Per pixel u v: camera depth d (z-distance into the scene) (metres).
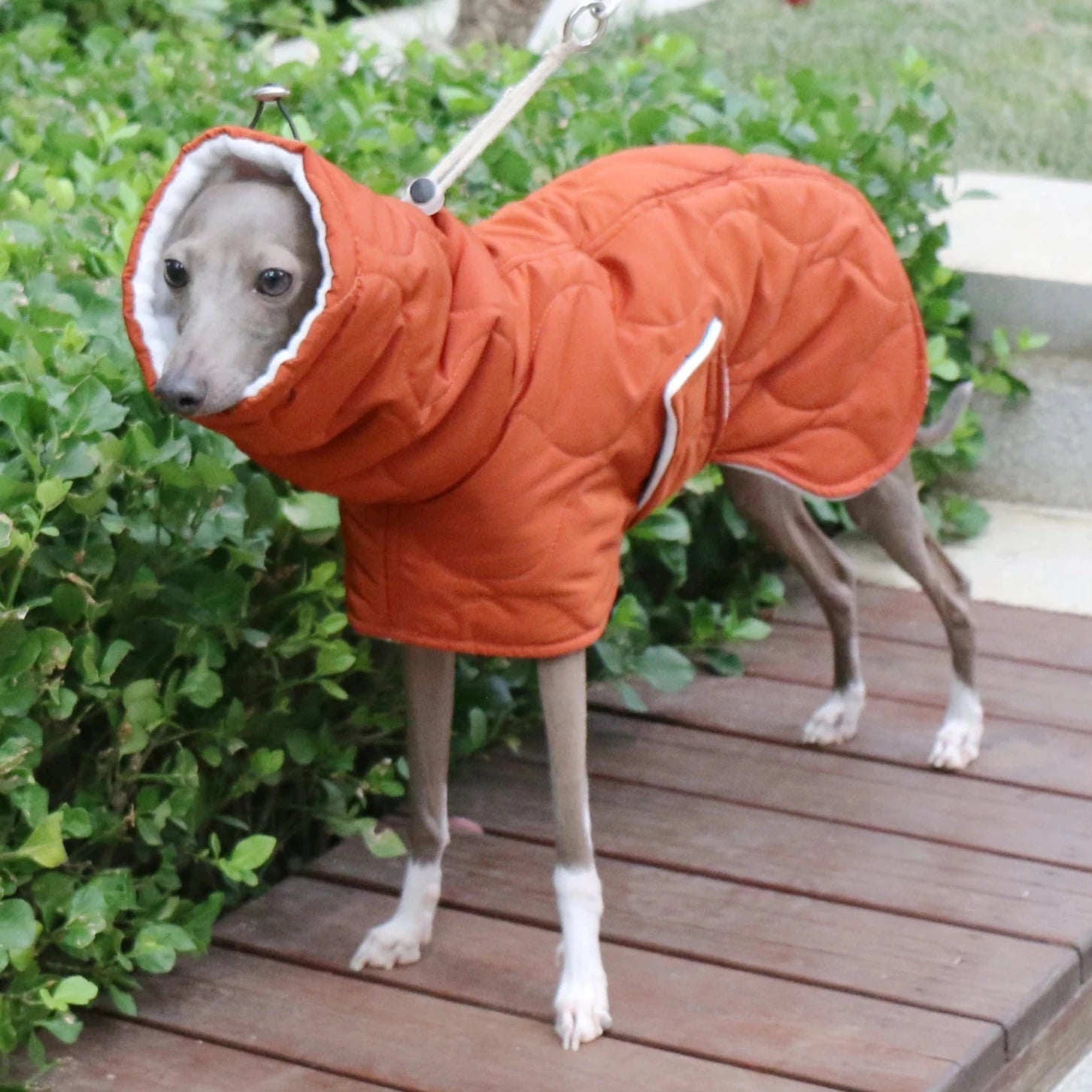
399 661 1.35
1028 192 2.16
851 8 3.15
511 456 1.04
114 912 1.09
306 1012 1.13
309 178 0.93
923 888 1.24
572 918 1.11
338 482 1.01
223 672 1.23
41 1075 1.08
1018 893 1.23
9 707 1.03
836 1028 1.10
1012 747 1.42
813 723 1.42
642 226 1.12
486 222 1.12
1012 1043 1.11
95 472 1.07
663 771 1.39
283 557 1.23
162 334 0.98
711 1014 1.12
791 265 1.20
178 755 1.15
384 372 0.96
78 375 1.08
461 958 1.18
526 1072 1.08
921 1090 1.05
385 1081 1.07
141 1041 1.11
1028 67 2.80
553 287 1.06
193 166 0.97
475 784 1.38
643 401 1.09
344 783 1.30
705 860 1.27
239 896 1.29
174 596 1.15
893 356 1.26
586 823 1.11
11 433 1.09
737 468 1.32
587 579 1.08
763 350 1.20
